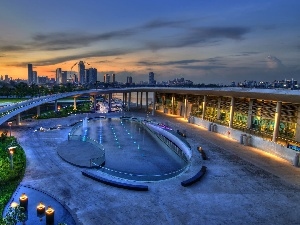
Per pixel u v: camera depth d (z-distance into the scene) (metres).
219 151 41.94
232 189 27.77
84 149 42.50
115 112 97.44
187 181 28.44
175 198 25.41
